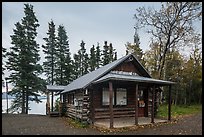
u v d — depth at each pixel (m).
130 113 18.81
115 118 17.92
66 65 38.84
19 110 30.81
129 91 19.14
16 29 30.44
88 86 15.92
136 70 19.98
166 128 13.48
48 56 38.81
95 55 51.94
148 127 13.84
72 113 19.38
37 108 43.75
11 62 29.89
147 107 19.64
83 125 14.59
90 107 16.27
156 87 19.61
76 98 19.34
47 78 38.56
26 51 30.08
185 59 39.03
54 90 23.64
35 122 16.94
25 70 30.14
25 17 31.20
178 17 27.80
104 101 17.67
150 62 36.62
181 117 19.69
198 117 19.83
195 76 39.19
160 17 28.92
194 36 28.31
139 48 41.28
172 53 33.53
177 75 38.66
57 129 13.41
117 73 18.41
